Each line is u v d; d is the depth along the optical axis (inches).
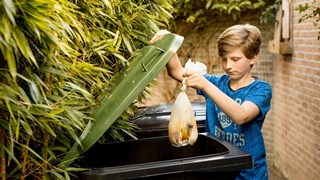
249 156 55.9
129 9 71.6
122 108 54.0
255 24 203.8
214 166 54.1
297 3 159.3
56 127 53.8
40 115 45.1
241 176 69.9
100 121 53.9
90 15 61.8
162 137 72.6
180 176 53.5
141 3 76.5
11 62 36.1
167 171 52.1
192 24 227.0
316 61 139.8
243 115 65.7
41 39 42.2
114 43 65.1
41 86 46.0
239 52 70.3
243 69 71.4
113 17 66.7
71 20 48.6
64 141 56.0
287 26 168.6
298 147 161.6
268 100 70.8
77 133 57.9
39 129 50.5
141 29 78.0
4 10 35.6
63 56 53.9
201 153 70.7
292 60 168.1
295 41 163.5
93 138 52.4
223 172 56.1
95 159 69.2
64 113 48.7
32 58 38.0
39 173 50.8
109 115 53.8
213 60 223.9
